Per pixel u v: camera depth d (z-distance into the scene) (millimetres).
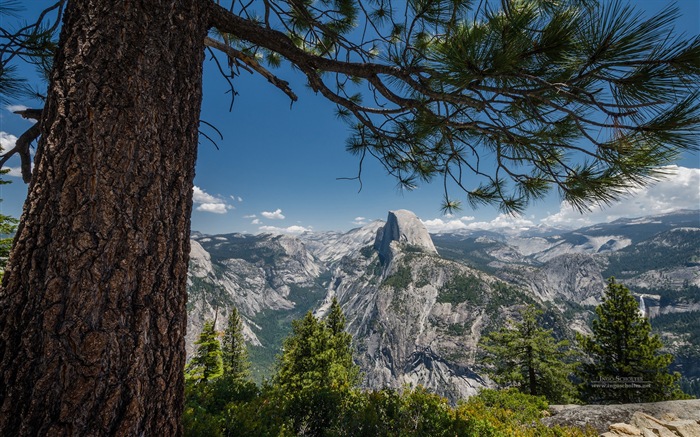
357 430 4660
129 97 1562
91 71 1526
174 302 1688
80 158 1463
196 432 3562
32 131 2129
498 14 1729
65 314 1373
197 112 1938
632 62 1501
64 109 1500
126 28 1603
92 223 1443
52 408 1325
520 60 1738
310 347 25891
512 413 7770
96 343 1383
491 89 1920
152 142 1623
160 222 1637
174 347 1678
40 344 1351
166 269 1652
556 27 1606
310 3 4250
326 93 3059
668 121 1568
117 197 1492
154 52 1674
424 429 4754
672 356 18016
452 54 1694
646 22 1420
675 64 1399
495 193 3332
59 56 1602
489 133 2779
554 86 1763
